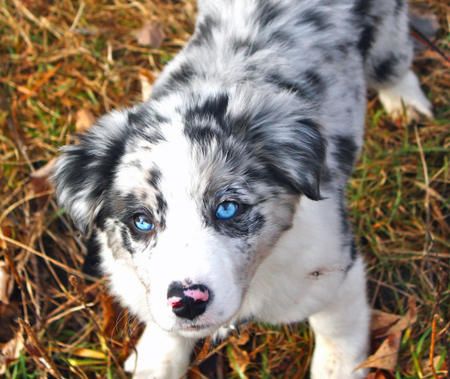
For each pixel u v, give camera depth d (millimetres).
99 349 919
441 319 880
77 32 1140
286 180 759
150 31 1126
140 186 736
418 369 874
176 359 881
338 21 889
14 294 956
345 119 868
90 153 782
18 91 1097
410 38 1031
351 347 875
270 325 907
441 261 942
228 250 726
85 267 965
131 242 751
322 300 823
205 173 729
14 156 1044
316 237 789
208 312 701
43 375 897
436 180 1000
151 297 719
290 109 773
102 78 1103
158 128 749
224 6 883
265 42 853
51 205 1000
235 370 897
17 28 1145
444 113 1056
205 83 812
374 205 982
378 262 955
